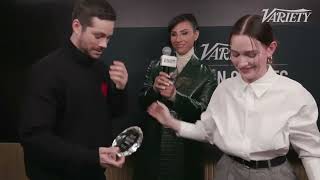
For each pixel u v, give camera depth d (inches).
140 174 96.1
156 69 93.7
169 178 91.7
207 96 91.5
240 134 63.8
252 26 59.6
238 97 65.0
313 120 62.2
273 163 62.8
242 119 64.0
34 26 105.9
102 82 69.3
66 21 104.8
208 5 101.0
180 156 91.5
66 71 63.1
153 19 102.7
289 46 99.3
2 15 106.7
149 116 93.7
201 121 72.6
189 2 101.6
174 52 95.4
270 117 62.0
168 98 83.6
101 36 62.7
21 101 107.3
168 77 80.8
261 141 61.4
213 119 68.4
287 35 99.3
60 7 104.8
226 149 65.1
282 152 62.6
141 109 103.3
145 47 103.3
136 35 103.3
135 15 103.2
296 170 98.7
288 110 61.8
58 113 63.1
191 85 92.3
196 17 101.6
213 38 101.4
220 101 68.1
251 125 63.0
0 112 108.4
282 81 63.5
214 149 101.2
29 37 106.2
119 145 65.4
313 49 98.7
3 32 106.9
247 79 63.2
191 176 94.3
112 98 71.9
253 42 59.1
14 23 106.4
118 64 70.1
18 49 106.7
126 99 72.8
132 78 103.9
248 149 62.4
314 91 99.0
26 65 106.7
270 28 61.5
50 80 61.4
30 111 60.3
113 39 104.0
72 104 63.1
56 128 63.9
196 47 101.6
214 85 93.2
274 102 62.4
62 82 62.4
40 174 64.4
